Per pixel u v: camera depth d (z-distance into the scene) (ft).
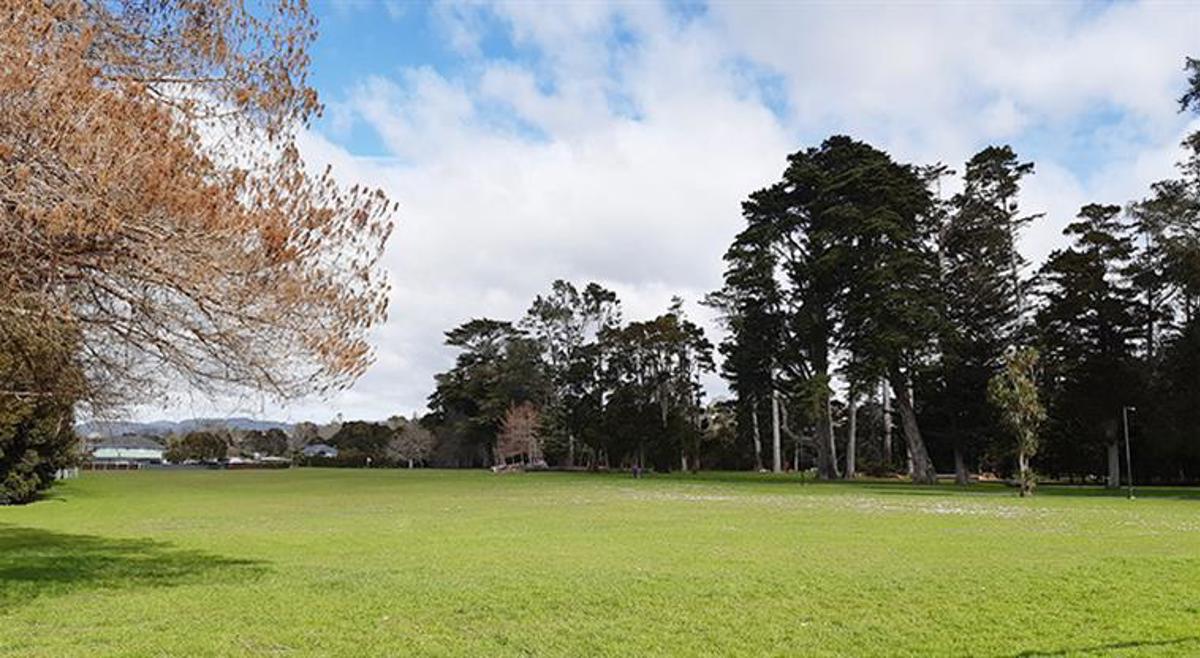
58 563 51.21
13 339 39.32
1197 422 152.56
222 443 393.09
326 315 37.52
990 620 33.55
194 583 42.86
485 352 338.54
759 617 34.17
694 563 49.44
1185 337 155.84
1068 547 57.31
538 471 285.43
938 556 52.42
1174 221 159.12
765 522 79.15
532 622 33.32
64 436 121.70
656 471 280.10
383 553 56.29
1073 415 176.55
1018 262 187.32
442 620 33.68
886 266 167.12
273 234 34.40
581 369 305.73
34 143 29.73
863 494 133.39
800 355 187.93
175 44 35.88
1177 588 39.40
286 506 112.37
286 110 36.65
